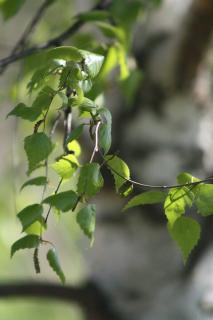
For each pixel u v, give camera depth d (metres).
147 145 2.72
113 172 1.82
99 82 2.20
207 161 2.76
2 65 2.12
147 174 2.72
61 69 1.80
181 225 1.85
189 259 2.77
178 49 2.59
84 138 2.46
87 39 2.32
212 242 2.71
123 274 2.82
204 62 2.61
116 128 2.73
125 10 2.39
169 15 2.61
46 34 3.03
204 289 2.81
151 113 2.72
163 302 2.81
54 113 2.34
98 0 2.57
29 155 1.79
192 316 2.81
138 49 2.64
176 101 2.70
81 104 1.79
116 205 2.71
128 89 2.37
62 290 2.80
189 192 1.84
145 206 2.70
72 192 1.80
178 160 2.73
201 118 2.75
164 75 2.64
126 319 2.84
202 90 2.70
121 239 2.79
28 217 1.80
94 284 2.84
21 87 2.43
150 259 2.79
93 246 2.84
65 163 1.81
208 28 2.54
